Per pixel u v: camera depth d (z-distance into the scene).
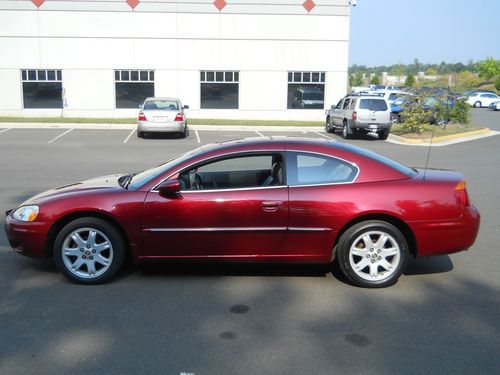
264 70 27.41
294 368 3.71
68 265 5.31
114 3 26.23
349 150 5.43
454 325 4.43
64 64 26.56
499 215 8.52
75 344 4.05
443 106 22.58
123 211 5.20
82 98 26.94
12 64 26.36
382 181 5.27
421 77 63.94
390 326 4.40
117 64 26.75
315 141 5.61
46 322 4.44
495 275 5.73
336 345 4.06
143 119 20.17
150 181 5.34
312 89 27.80
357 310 4.73
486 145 19.67
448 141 21.22
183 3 26.48
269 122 26.50
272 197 5.20
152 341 4.11
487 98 51.03
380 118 21.02
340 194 5.19
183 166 5.37
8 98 26.64
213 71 27.27
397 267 5.25
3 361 3.79
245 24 26.88
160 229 5.23
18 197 9.60
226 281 5.46
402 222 5.21
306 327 4.38
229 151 5.42
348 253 5.21
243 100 27.62
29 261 6.06
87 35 26.39
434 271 5.84
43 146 17.78
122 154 16.02
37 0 25.92
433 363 3.79
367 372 3.66
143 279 5.50
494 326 4.41
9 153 15.99
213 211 5.21
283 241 5.25
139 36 26.59
